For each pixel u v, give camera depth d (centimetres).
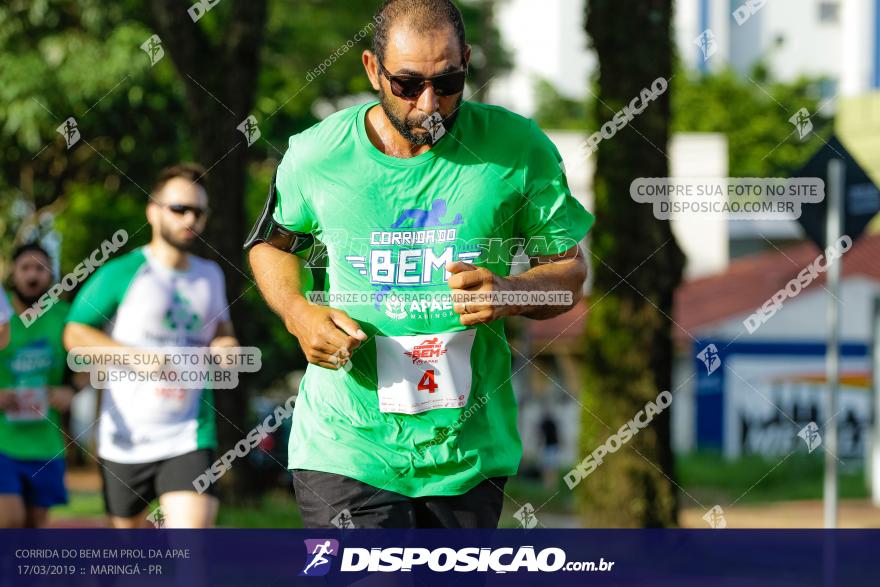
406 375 626
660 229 1573
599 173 1581
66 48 2844
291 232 652
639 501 1550
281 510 1941
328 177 624
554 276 618
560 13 7594
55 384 1109
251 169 3294
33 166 3109
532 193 629
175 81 2995
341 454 630
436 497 636
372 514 628
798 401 4316
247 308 2069
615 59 1550
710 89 5981
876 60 5578
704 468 3816
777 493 3341
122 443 941
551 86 6825
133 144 3058
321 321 595
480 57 3966
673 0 1560
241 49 2019
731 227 5541
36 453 1084
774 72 6531
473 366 633
